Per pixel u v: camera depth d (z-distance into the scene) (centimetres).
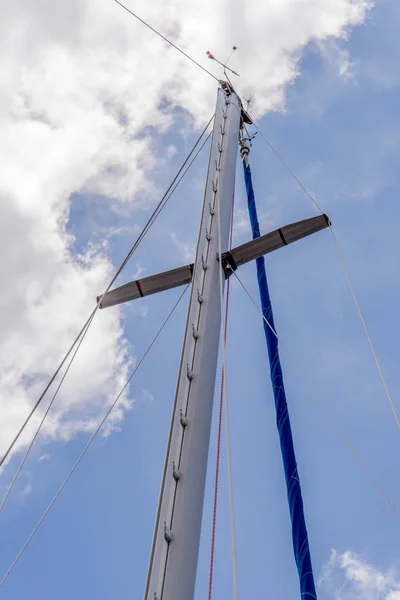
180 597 535
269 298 1048
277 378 915
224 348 705
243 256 909
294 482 788
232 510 540
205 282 837
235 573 501
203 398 692
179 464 629
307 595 687
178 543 569
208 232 923
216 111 1259
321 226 934
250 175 1386
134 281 936
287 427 849
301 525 748
